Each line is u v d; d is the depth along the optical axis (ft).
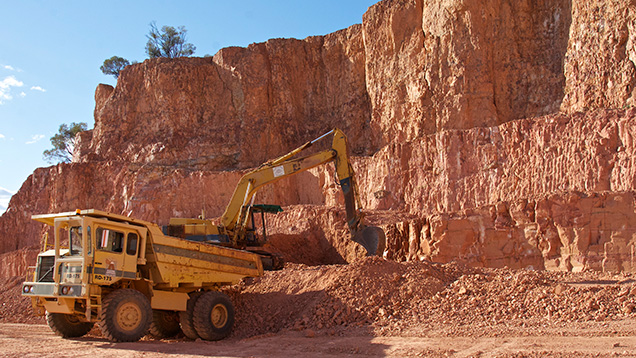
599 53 107.55
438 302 42.91
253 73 166.09
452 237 89.51
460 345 33.32
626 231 80.02
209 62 177.17
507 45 126.72
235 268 47.60
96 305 39.19
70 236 40.65
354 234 64.03
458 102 125.80
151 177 153.48
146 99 174.40
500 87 125.49
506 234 88.12
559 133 102.89
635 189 86.84
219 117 168.55
